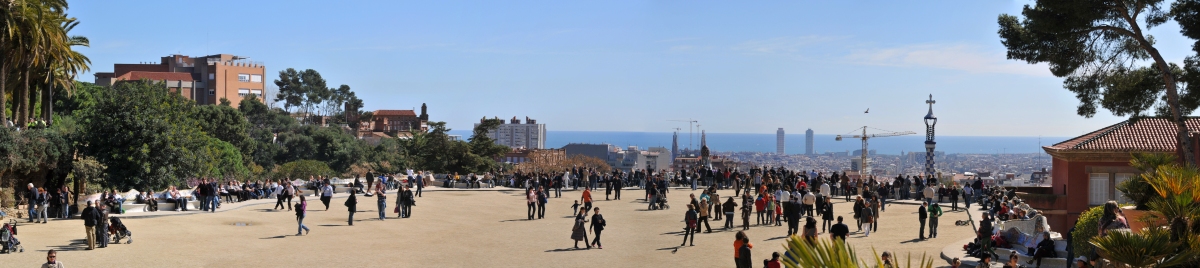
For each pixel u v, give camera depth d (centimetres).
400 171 10125
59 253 2870
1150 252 1040
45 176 4338
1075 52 3262
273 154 12138
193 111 6750
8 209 3794
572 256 3022
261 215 4134
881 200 4441
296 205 3506
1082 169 4409
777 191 4119
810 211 3888
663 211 4578
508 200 5178
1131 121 3288
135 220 3762
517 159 16175
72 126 5253
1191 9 2977
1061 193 4631
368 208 4591
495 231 3703
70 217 3788
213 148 7350
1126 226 1497
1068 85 3362
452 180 6275
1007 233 2866
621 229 3784
